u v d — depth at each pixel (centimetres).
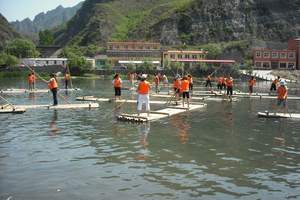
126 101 4397
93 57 18538
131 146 2059
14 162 1706
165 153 1916
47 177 1502
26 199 1273
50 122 2833
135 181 1475
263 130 2641
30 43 18988
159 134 2416
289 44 17325
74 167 1647
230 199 1305
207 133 2488
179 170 1630
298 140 2302
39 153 1877
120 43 17762
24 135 2328
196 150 1994
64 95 5500
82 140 2197
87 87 8044
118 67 15925
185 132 2506
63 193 1332
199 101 4797
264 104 4606
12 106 3422
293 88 10038
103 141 2177
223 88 6988
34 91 5912
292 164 1753
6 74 13650
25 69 15238
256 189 1410
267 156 1895
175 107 3847
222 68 14962
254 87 9625
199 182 1477
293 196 1344
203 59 17438
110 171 1598
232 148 2061
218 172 1611
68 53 18825
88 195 1317
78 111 3491
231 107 4172
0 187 1382
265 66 17212
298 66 16962
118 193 1341
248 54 19475
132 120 2906
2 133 2386
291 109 4100
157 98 5034
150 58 17150
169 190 1382
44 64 16725
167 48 18975
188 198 1307
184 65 15800
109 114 3309
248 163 1759
